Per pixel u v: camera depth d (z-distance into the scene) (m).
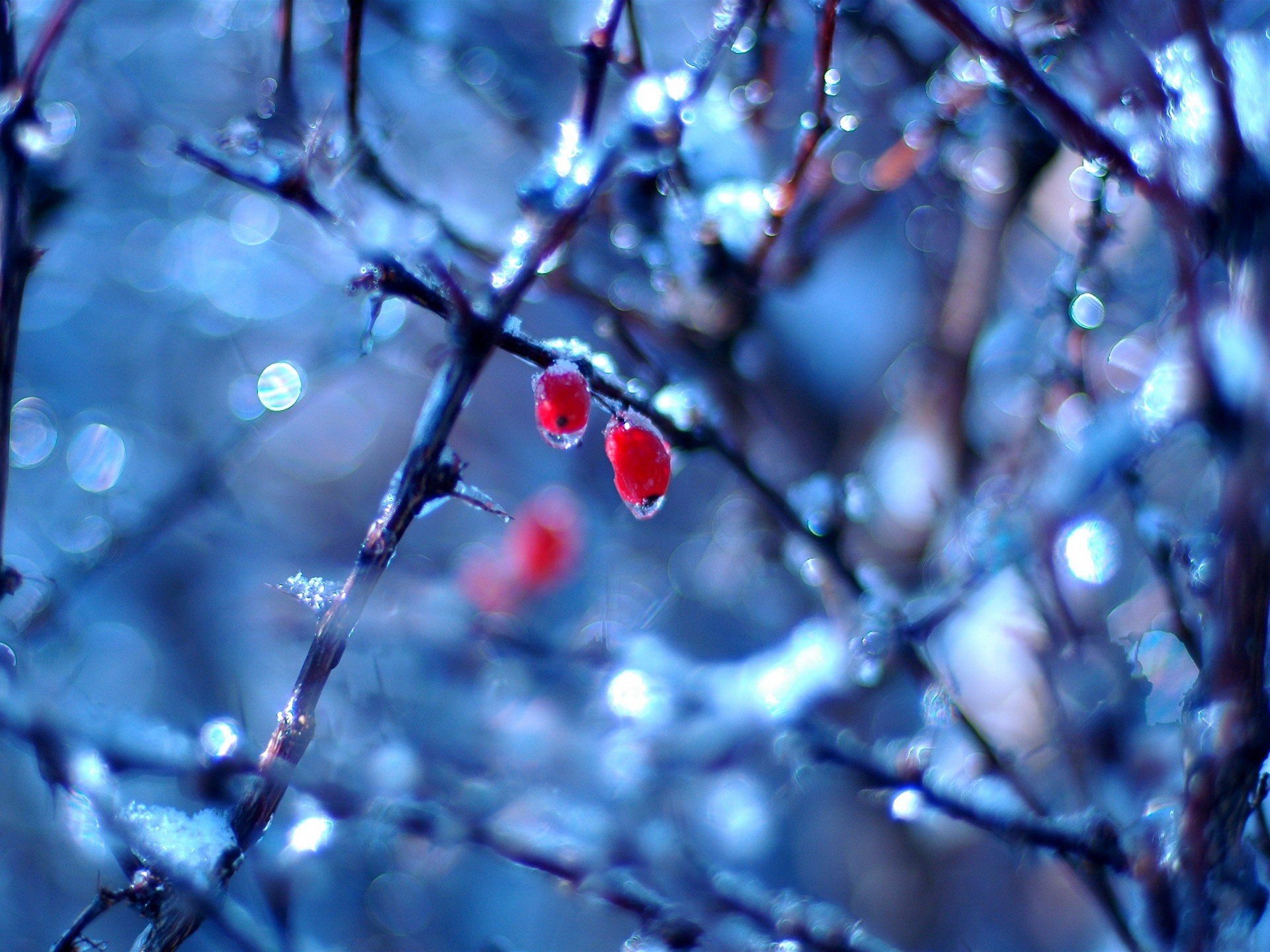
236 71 0.56
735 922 0.43
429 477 0.38
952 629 0.55
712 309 0.47
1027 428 0.47
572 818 0.46
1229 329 0.39
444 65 0.55
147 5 0.58
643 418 0.40
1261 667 0.38
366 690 0.49
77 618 0.59
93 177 0.57
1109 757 0.44
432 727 0.50
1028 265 0.62
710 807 0.55
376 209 0.39
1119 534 0.48
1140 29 0.40
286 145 0.40
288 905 0.41
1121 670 0.44
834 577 0.46
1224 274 0.40
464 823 0.42
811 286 0.60
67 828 0.40
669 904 0.42
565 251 0.45
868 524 0.60
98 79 0.55
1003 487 0.48
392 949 0.64
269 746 0.38
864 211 0.48
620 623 0.65
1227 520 0.39
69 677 0.42
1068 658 0.46
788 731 0.45
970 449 0.58
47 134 0.43
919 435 0.63
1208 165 0.39
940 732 0.53
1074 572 0.44
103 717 0.39
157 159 0.54
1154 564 0.42
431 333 0.58
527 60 0.58
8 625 0.41
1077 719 0.44
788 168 0.44
